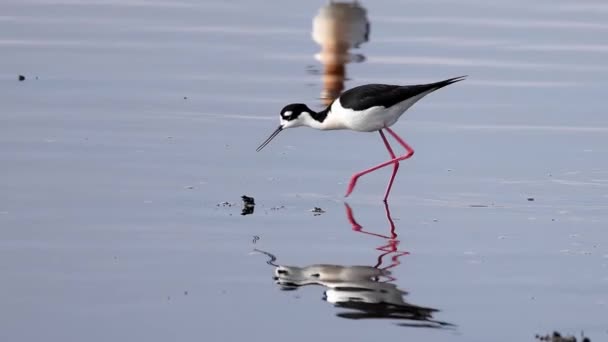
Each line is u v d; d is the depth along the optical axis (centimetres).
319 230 1113
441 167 1349
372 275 981
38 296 912
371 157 1398
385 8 2388
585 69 1884
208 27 2173
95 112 1554
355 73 1819
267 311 890
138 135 1448
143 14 2286
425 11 2369
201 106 1611
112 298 912
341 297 925
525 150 1422
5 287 930
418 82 1758
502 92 1727
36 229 1083
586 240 1091
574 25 2242
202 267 993
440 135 1493
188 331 845
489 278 980
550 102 1669
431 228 1127
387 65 1881
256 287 946
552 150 1422
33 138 1412
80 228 1091
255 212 1163
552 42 2089
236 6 2391
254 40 2069
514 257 1038
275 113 1585
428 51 1998
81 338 828
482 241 1085
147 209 1157
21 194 1191
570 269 1005
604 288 956
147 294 923
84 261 1000
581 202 1218
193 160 1348
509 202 1217
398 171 1337
